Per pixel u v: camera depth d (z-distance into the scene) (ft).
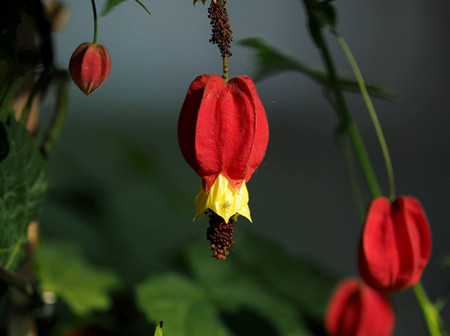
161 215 1.88
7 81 1.14
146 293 1.44
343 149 1.40
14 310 1.24
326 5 1.24
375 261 1.21
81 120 2.88
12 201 1.15
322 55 1.30
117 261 1.68
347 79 1.45
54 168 1.95
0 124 1.13
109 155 2.19
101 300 1.39
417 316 3.11
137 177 2.13
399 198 1.22
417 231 1.22
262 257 1.70
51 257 1.45
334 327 1.51
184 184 2.58
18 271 1.21
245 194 1.08
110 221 1.81
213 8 1.06
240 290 1.55
